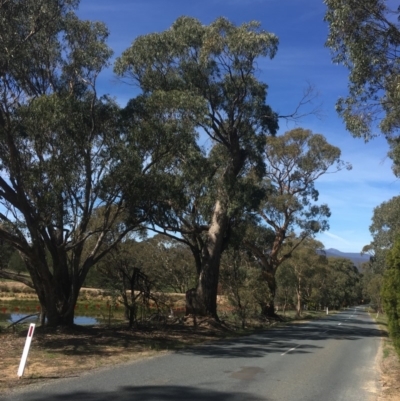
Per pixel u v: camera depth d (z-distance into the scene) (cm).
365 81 1210
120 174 1712
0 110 1627
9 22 1539
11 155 1606
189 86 2462
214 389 966
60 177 1603
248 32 2311
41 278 1872
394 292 1215
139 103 1923
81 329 1953
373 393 1017
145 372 1138
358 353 1762
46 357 1314
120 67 2436
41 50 1792
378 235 4328
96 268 2277
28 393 870
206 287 2616
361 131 1256
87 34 1814
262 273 4019
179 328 2339
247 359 1436
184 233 2692
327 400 922
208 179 2178
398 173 1977
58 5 1691
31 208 1705
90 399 834
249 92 2566
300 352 1689
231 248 3259
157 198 1938
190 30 2366
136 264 2639
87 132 1734
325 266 6844
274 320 3988
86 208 1770
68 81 1881
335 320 4709
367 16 1136
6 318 3359
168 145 1822
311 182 4294
